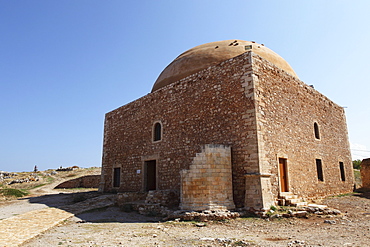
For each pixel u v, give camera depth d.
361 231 8.52
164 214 12.02
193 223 10.16
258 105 12.51
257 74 12.98
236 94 13.23
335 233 8.29
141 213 12.95
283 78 14.91
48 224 10.31
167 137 16.77
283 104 14.44
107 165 22.12
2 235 8.47
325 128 18.70
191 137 15.16
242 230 8.98
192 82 15.80
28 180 35.94
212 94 14.45
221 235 8.14
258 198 11.34
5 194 21.16
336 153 19.59
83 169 46.31
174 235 8.19
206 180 11.75
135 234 8.43
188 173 11.98
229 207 11.71
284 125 14.12
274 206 11.73
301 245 6.70
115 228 9.62
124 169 20.06
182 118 15.98
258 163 11.66
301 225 9.71
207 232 8.66
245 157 12.19
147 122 18.67
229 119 13.29
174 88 16.97
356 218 10.97
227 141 13.14
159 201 13.25
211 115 14.25
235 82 13.40
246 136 12.35
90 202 14.99
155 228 9.45
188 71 17.39
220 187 11.86
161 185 16.45
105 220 11.44
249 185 11.73
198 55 17.72
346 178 20.33
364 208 13.32
